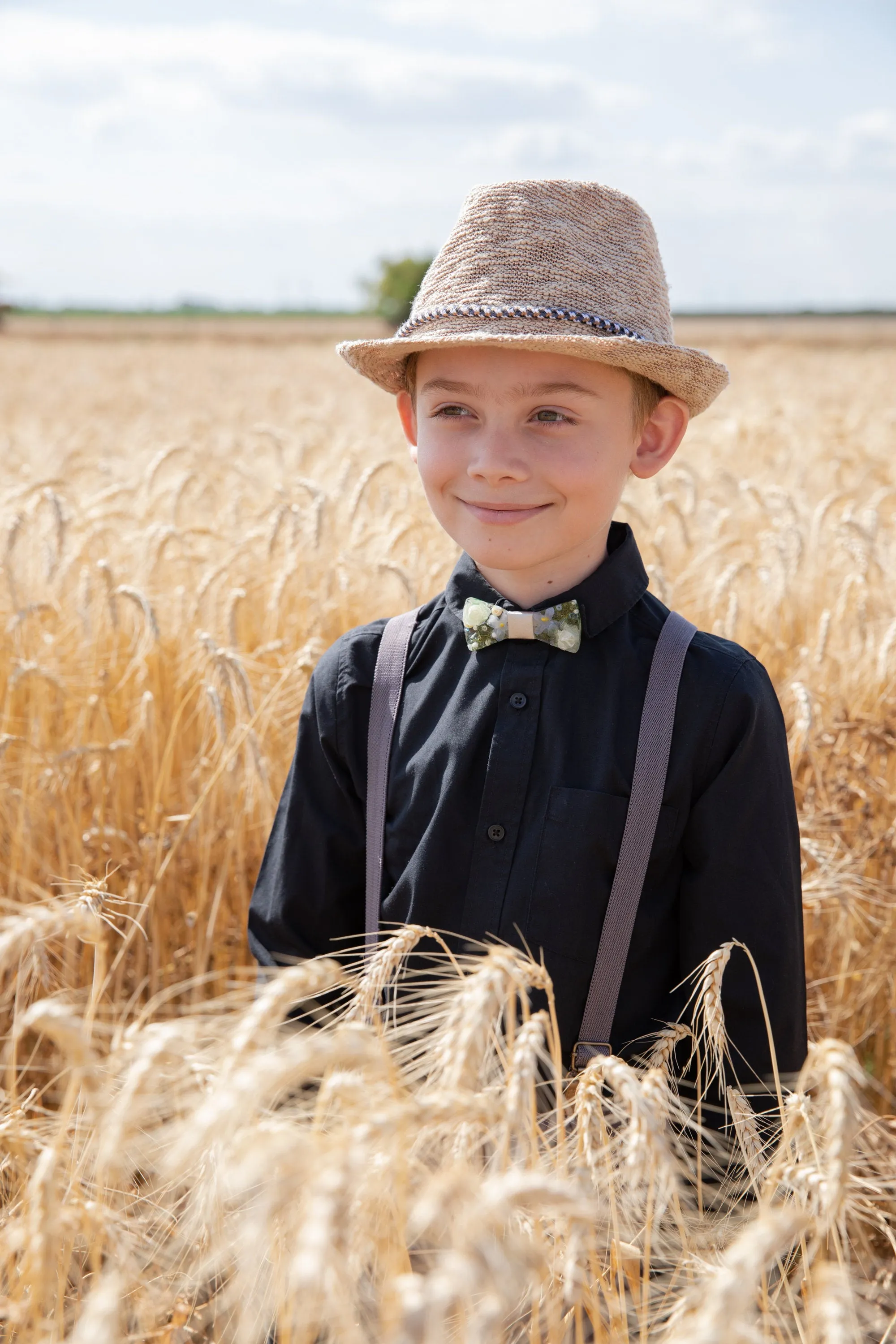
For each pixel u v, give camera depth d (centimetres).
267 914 177
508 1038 107
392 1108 88
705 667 156
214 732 307
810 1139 115
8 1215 129
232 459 572
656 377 154
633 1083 109
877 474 589
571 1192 78
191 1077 109
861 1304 137
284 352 4253
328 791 176
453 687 163
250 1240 79
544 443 149
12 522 320
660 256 167
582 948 152
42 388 2209
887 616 336
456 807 157
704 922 157
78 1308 119
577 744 155
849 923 253
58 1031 94
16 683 303
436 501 160
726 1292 77
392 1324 77
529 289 151
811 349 4159
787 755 164
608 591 158
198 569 362
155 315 12075
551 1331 100
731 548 390
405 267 7012
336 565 332
